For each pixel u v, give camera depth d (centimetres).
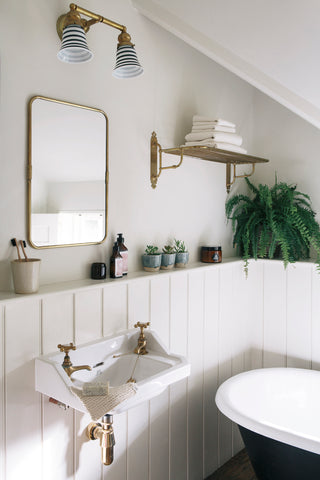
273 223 268
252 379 246
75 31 152
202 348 250
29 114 170
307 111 238
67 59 162
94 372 180
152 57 226
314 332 275
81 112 190
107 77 202
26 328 158
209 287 254
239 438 290
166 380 164
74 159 188
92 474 187
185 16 204
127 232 216
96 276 194
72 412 177
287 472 193
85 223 194
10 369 154
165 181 238
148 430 216
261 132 308
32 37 171
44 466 168
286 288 285
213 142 222
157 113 231
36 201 174
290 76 215
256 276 298
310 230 274
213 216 277
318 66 198
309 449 179
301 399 252
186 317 237
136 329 203
